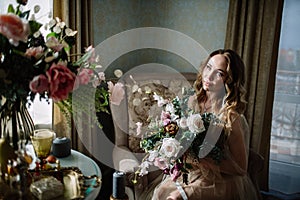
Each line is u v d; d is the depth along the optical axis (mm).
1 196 1129
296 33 2352
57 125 2033
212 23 2600
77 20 2027
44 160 1486
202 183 1646
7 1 1784
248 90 2400
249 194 1771
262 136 2482
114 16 2615
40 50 1092
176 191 1619
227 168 1664
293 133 2514
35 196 1197
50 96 1064
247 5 2285
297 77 2412
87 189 1319
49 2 1945
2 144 1152
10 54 1060
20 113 1202
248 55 2338
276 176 2643
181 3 2689
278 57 2428
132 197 1742
